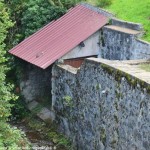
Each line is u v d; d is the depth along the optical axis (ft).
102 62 50.75
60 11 72.38
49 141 61.67
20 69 72.13
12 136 47.29
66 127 61.52
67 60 63.67
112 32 62.95
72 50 63.62
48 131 63.98
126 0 70.54
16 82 73.61
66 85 60.34
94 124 53.62
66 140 60.64
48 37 68.33
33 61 64.39
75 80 57.72
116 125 48.26
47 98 71.51
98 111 52.29
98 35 65.62
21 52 68.39
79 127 57.67
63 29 68.28
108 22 65.67
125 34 60.44
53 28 69.77
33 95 72.79
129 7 68.18
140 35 59.93
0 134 45.50
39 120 67.36
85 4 71.00
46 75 72.79
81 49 64.44
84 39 63.72
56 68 62.54
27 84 72.38
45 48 66.13
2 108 47.09
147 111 42.16
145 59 53.06
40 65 62.44
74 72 58.44
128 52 60.39
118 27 64.03
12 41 75.51
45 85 73.00
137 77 43.83
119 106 47.26
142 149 43.39
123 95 46.37
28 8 73.26
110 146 49.85
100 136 52.16
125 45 60.85
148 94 41.83
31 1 73.92
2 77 48.03
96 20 66.64
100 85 51.24
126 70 47.01
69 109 60.13
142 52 57.88
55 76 63.05
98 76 51.55
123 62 51.08
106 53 64.95
